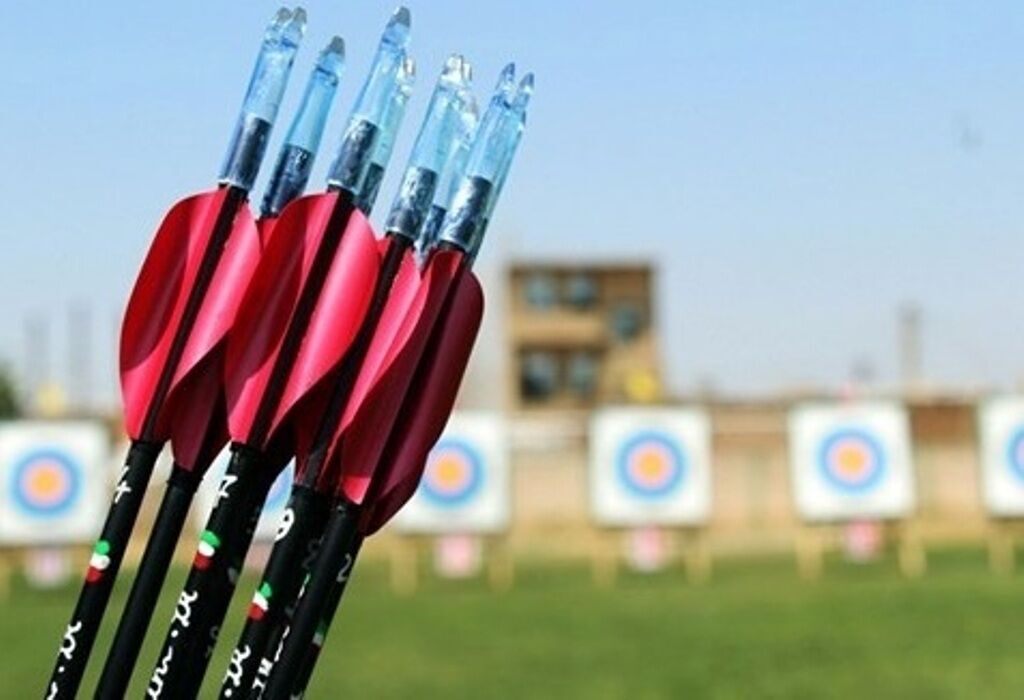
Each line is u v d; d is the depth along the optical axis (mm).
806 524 20438
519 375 47969
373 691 9867
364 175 1638
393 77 1645
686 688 10008
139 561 1722
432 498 19672
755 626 13438
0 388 36219
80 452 18719
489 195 1667
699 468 20281
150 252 1650
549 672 10734
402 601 16578
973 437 30391
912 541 20281
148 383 1639
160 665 1577
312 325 1615
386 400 1624
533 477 28766
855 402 21188
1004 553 21141
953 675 10438
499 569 20891
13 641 12398
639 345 48250
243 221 1656
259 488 1630
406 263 1648
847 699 9562
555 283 48125
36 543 18516
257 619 1579
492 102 1670
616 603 15844
